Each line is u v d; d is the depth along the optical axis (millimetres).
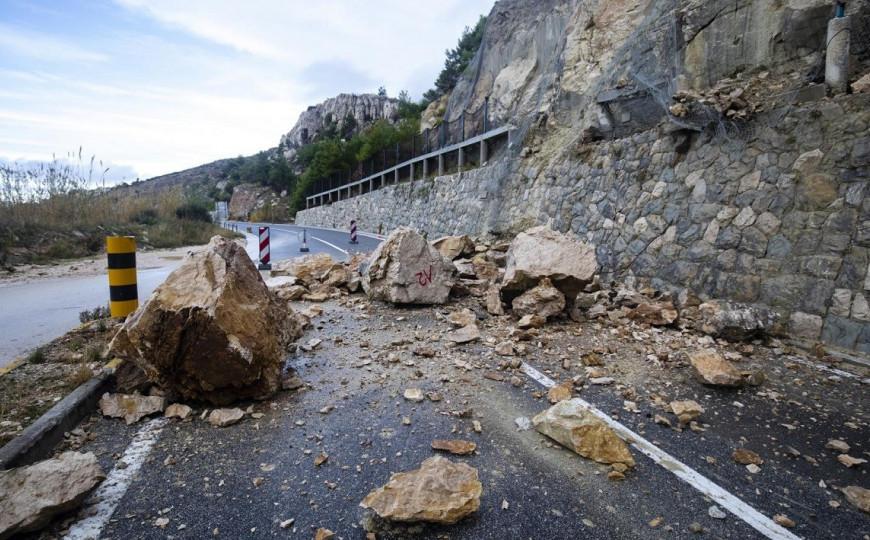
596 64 13125
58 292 9133
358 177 38156
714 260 6695
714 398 3963
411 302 7152
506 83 19609
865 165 5199
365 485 2684
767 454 3078
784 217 5910
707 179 7129
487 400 3865
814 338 5230
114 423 3436
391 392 4016
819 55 6613
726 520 2424
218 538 2258
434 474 2527
